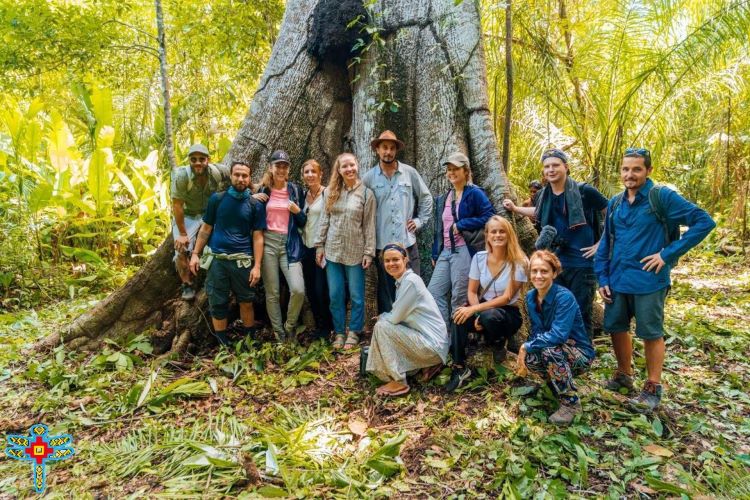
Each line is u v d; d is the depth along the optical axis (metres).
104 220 8.19
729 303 6.22
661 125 7.95
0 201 7.86
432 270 4.68
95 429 3.35
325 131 5.19
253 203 4.19
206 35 7.50
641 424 3.01
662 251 3.09
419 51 4.92
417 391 3.60
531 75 6.98
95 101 7.90
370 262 4.26
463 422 3.17
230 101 10.12
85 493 2.63
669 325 4.97
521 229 4.49
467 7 4.85
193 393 3.68
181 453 2.94
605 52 7.38
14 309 6.74
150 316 4.90
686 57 7.04
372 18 4.90
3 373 4.30
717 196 11.30
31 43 6.43
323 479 2.65
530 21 6.83
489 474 2.69
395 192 4.23
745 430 3.06
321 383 3.79
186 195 4.42
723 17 6.74
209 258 4.14
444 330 3.63
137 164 8.74
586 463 2.64
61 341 4.78
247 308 4.43
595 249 3.67
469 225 3.85
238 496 2.53
